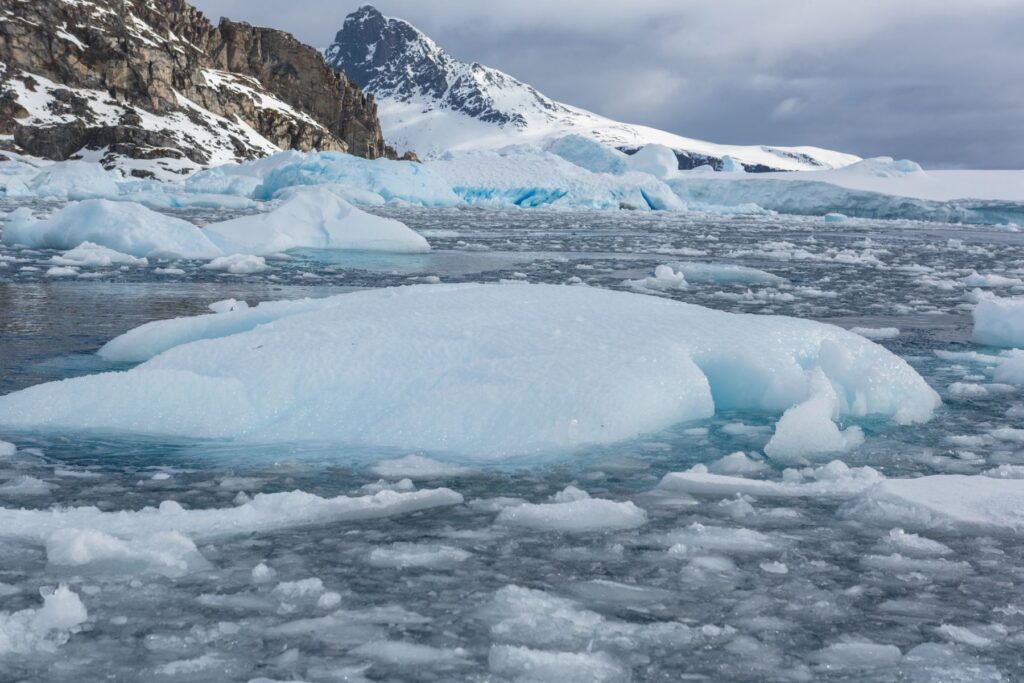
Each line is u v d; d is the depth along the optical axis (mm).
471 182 57188
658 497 3578
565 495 3480
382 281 12078
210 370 4812
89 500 3422
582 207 54594
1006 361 6355
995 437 4680
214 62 101250
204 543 2953
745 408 5098
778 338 5289
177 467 3896
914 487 3533
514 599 2494
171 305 9156
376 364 4773
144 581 2605
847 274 15547
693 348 5117
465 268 14562
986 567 2838
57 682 2002
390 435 4293
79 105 81125
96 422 4477
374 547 2924
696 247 22312
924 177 60562
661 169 69812
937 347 7828
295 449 4188
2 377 5531
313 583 2553
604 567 2791
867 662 2178
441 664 2127
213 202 39594
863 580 2721
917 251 23250
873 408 5105
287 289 10898
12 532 2965
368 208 41344
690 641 2283
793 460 4195
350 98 109875
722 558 2863
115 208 16328
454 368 4691
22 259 14141
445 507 3391
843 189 58562
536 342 4922
